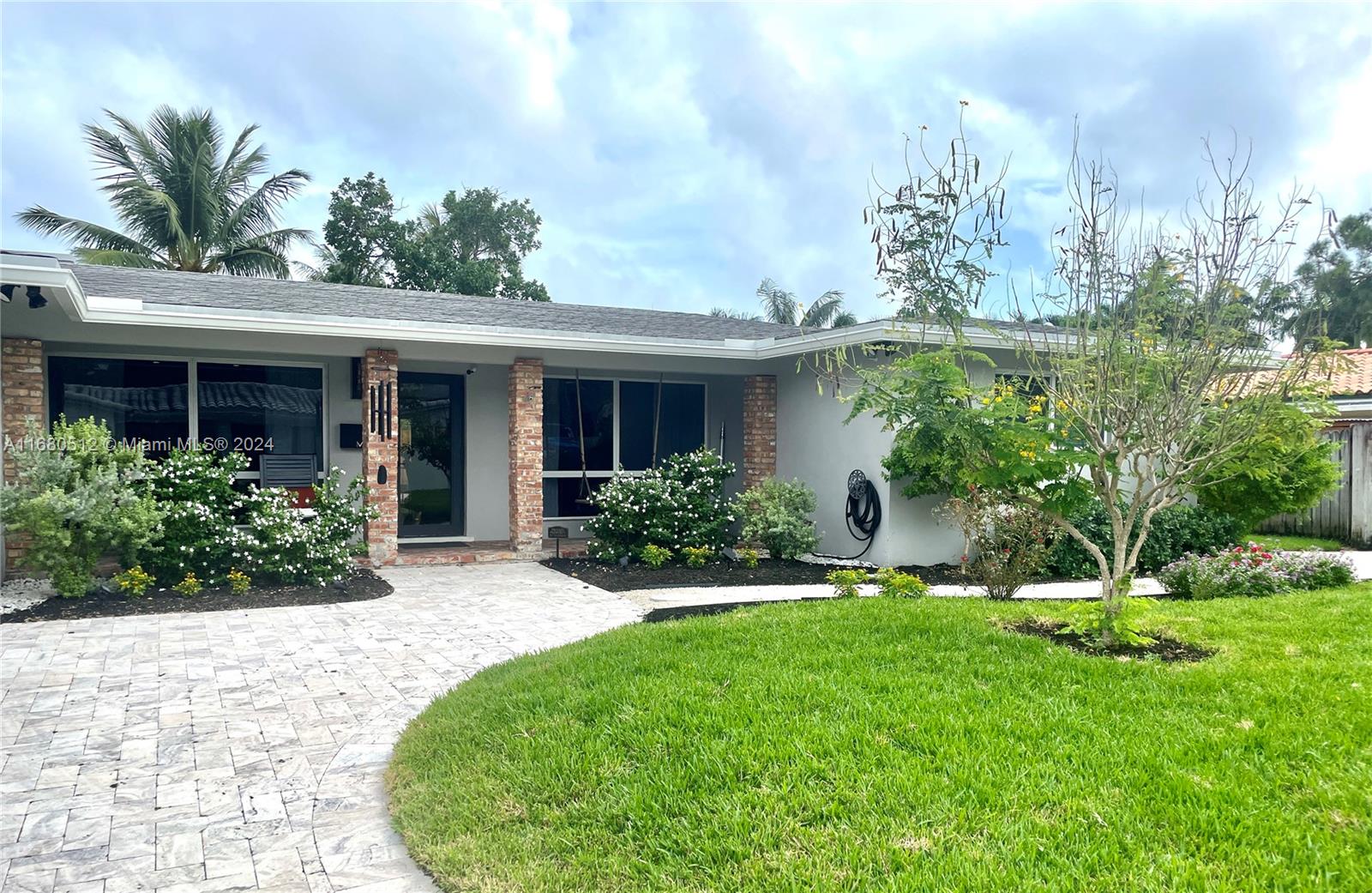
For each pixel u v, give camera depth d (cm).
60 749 447
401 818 361
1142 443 545
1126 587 559
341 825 366
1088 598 848
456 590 908
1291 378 532
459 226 3047
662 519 1082
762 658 523
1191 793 329
